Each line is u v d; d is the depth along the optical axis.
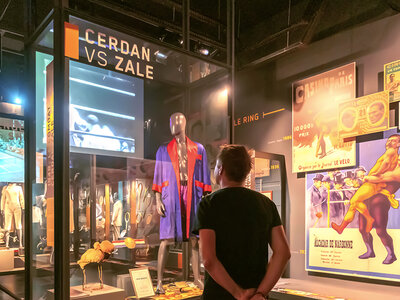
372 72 4.05
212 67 3.08
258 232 1.30
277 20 5.44
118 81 2.93
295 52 4.90
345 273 4.02
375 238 3.80
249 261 1.27
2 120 5.59
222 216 1.28
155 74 3.08
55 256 2.04
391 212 3.71
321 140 4.39
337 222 4.17
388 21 3.93
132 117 3.05
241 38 5.98
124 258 3.28
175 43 5.22
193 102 3.39
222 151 1.42
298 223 4.70
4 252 4.66
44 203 2.41
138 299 2.62
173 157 3.06
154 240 3.60
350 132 4.04
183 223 3.00
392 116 3.79
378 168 3.86
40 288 2.40
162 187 3.03
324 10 4.73
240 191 1.35
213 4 5.21
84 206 3.51
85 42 2.42
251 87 5.50
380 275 3.72
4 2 4.34
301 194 4.69
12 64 5.51
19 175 5.66
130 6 3.89
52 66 2.24
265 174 5.15
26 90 2.68
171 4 4.35
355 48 4.23
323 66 4.56
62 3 2.15
